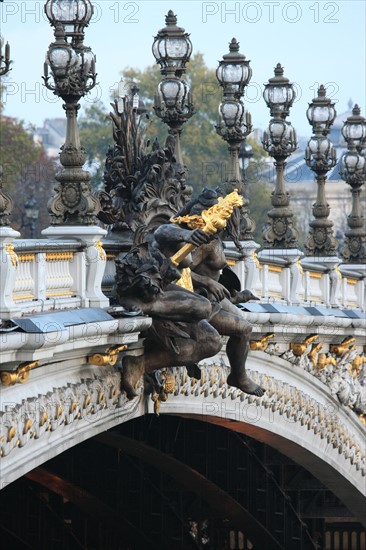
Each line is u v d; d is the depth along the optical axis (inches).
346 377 4731.8
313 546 5334.6
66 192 3142.2
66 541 4840.1
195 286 3435.0
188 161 6023.6
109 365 3218.5
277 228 4343.0
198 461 4722.0
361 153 5137.8
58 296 3070.9
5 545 4763.8
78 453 4660.4
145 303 3225.9
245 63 3954.2
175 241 3238.2
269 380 4266.7
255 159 6515.8
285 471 5128.0
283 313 4072.3
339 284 4763.8
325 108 4749.0
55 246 3034.0
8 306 2802.7
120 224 3410.4
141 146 3457.2
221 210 3257.9
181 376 3663.9
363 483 4985.2
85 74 3149.6
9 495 4739.2
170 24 3676.2
